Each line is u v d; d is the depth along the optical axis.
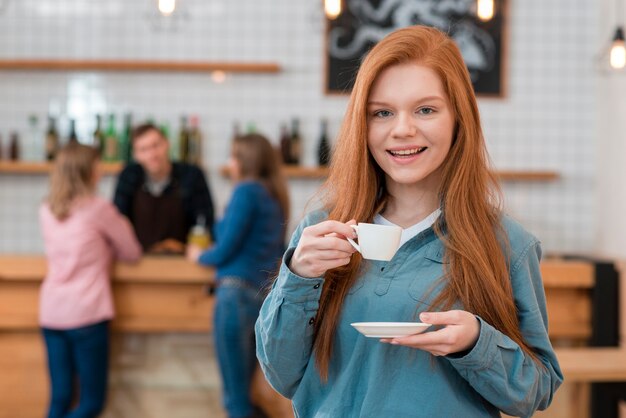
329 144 5.16
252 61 5.19
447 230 1.50
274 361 1.50
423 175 1.48
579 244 5.22
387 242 1.39
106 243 3.75
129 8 5.18
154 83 5.20
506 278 1.48
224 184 5.20
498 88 5.19
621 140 4.70
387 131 1.48
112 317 3.74
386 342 1.41
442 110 1.47
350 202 1.55
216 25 5.19
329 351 1.50
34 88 5.20
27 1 5.18
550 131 5.21
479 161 1.51
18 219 5.23
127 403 3.92
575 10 5.20
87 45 5.19
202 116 5.20
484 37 5.17
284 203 3.78
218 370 3.91
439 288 1.46
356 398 1.48
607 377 2.75
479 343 1.35
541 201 5.22
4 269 3.80
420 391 1.44
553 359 1.51
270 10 5.18
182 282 3.89
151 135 4.39
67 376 3.74
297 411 1.56
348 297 1.50
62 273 3.68
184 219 4.58
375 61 1.47
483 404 1.49
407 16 5.15
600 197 5.07
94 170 3.74
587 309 3.86
